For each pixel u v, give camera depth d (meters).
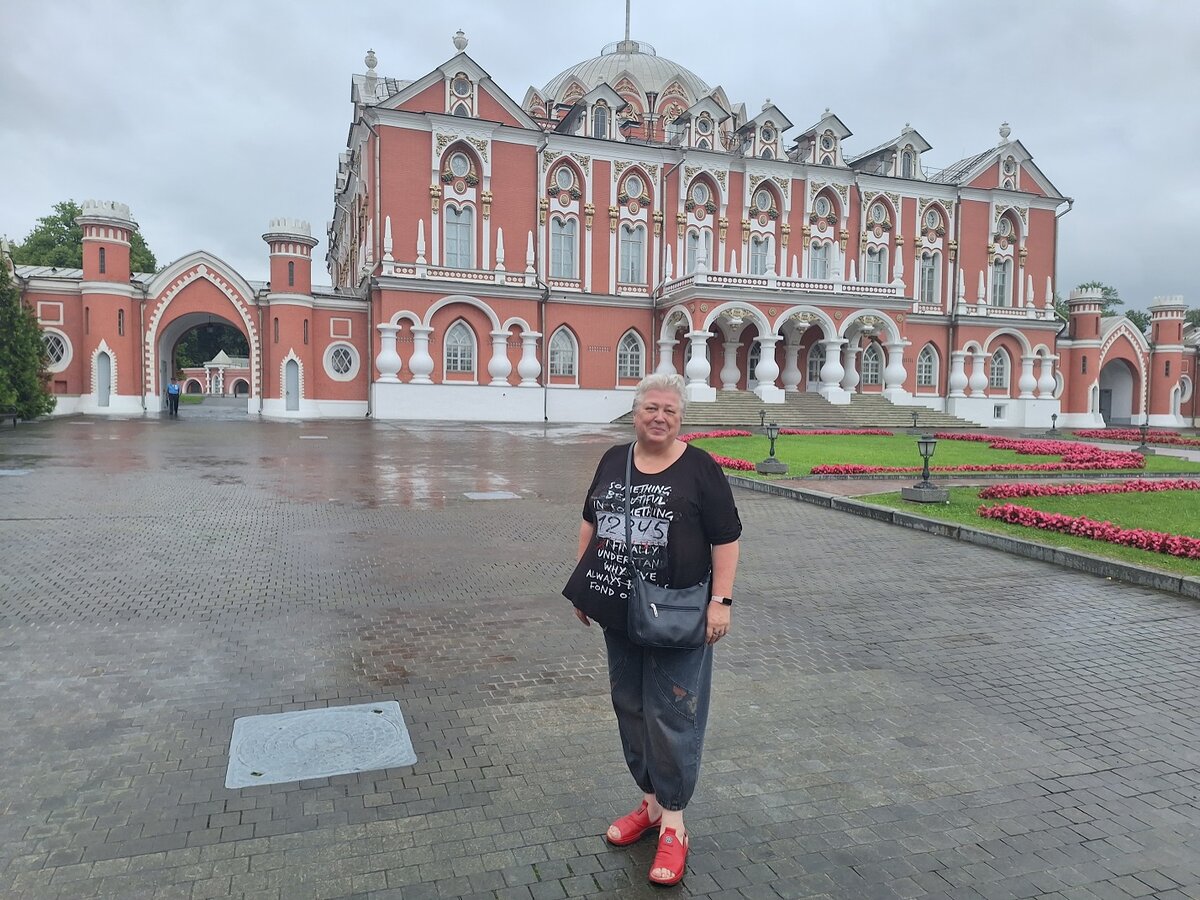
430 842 3.53
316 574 8.18
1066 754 4.55
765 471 17.52
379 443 24.14
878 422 41.25
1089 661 6.12
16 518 10.76
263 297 40.03
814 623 7.01
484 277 40.25
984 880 3.35
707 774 4.23
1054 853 3.56
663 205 44.44
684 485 3.45
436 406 39.41
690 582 3.43
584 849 3.51
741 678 5.64
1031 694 5.44
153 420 33.31
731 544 3.49
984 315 49.91
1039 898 3.24
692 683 3.42
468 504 12.87
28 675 5.31
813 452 23.16
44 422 30.67
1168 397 55.81
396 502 12.94
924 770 4.32
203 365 103.19
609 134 44.12
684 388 3.56
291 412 39.50
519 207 41.41
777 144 46.75
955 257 50.16
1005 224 51.22
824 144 47.75
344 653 5.88
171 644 5.98
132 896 3.10
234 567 8.38
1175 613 7.46
